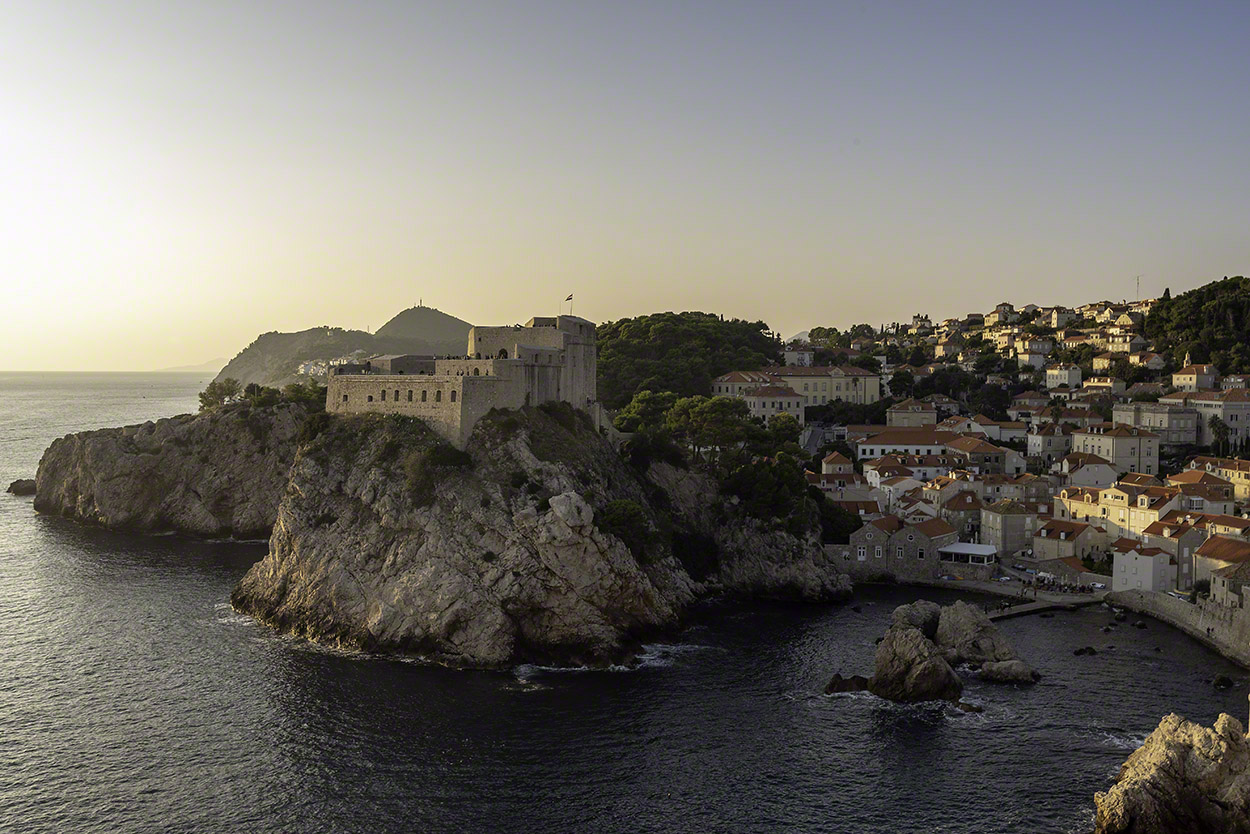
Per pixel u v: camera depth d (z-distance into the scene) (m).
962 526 178.25
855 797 80.94
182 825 75.50
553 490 129.88
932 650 105.94
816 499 171.12
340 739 91.38
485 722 95.94
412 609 117.56
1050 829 75.50
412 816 77.25
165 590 144.12
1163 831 71.75
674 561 145.50
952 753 89.25
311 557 129.12
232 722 94.75
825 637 126.75
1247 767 74.38
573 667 113.75
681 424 183.38
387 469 134.38
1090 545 160.62
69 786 81.62
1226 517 144.12
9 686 103.50
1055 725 95.31
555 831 75.19
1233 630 115.25
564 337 168.12
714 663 115.62
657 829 75.75
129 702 99.56
